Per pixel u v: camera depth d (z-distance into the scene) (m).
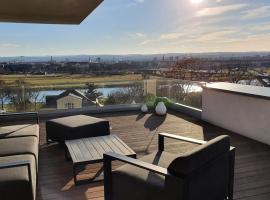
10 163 2.30
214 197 2.24
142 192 2.18
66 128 4.21
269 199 2.80
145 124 6.00
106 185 2.47
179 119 6.41
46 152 4.29
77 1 4.07
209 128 5.61
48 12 4.70
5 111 6.61
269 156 3.99
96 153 3.25
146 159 2.63
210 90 5.90
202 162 2.00
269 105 4.45
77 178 3.30
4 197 2.23
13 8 4.40
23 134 3.70
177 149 4.30
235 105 5.21
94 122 4.42
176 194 1.93
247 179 3.25
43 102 6.95
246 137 4.95
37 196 2.89
